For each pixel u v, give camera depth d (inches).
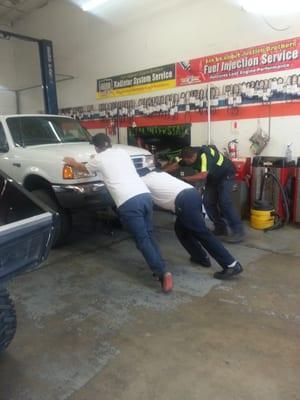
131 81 288.2
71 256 154.9
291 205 198.1
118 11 284.0
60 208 157.8
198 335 93.2
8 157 174.2
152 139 280.1
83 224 206.8
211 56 233.9
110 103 309.1
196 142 252.2
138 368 80.7
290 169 196.1
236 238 169.9
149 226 124.0
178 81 256.1
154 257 117.0
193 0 237.3
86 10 309.4
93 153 151.6
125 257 153.3
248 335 92.7
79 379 77.7
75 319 102.6
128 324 99.3
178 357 84.4
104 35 300.4
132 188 116.7
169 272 126.7
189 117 253.6
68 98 349.1
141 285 124.8
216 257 125.8
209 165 158.2
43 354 86.8
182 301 112.0
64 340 92.4
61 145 177.2
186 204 120.2
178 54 252.7
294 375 77.3
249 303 109.7
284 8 196.1
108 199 153.8
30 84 397.4
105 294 118.3
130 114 294.2
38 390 74.6
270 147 215.5
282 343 89.0
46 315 105.1
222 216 178.7
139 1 267.6
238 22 217.2
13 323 79.9
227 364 81.3
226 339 91.1
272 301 110.7
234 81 225.1
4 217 87.3
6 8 359.6
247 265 140.1
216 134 239.8
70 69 339.6
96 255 156.1
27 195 80.0
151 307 108.7
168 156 263.3
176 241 172.2
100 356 85.5
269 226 190.1
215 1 225.9
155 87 271.6
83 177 147.9
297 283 123.3
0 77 402.3
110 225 189.9
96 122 325.4
